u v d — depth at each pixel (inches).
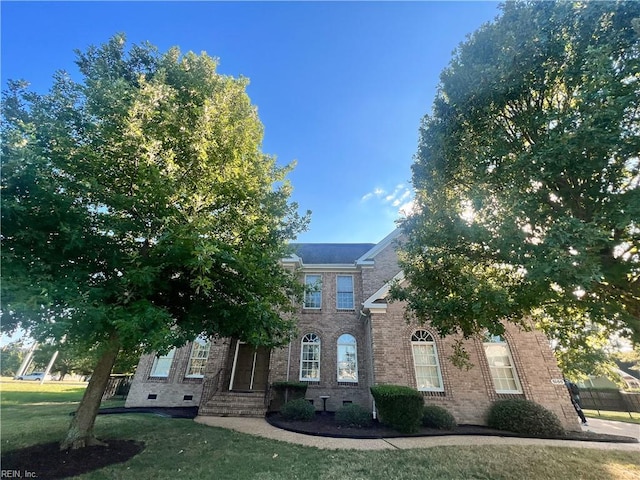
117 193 240.8
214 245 220.8
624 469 262.8
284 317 645.9
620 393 808.3
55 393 852.6
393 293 324.2
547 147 194.4
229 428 395.2
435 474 243.8
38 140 205.9
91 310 189.3
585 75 194.4
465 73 263.6
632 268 205.6
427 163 309.9
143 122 247.4
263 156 376.2
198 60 338.3
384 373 493.4
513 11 244.4
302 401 481.1
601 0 197.8
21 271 181.0
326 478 232.7
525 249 210.1
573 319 310.2
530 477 240.2
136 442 307.4
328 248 871.1
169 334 230.2
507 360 509.0
